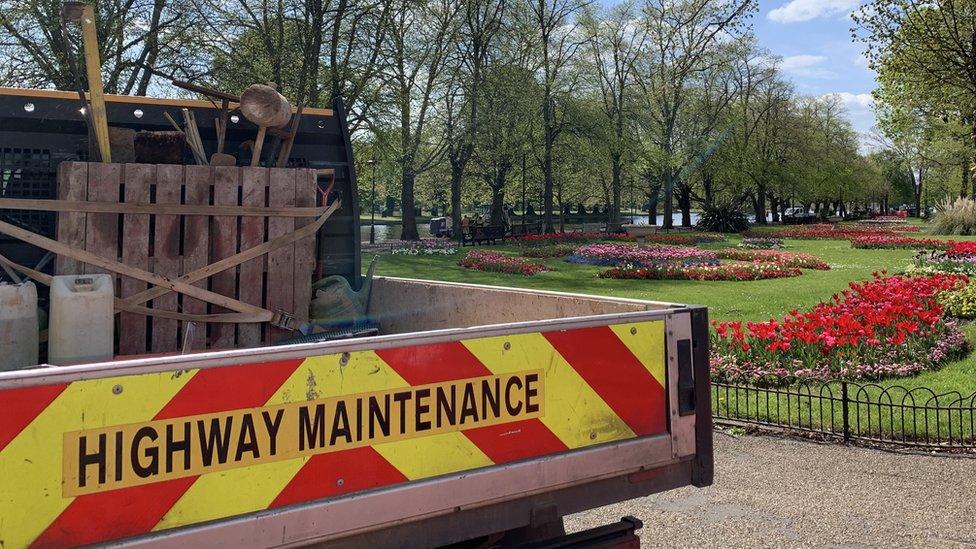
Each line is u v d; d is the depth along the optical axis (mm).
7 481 1622
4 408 1618
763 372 8734
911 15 20188
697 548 4516
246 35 25766
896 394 7902
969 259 21047
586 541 2654
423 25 38031
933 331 10008
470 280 21359
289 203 3393
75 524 1700
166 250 3141
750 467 6055
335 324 3779
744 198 65375
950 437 6453
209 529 1850
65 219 3006
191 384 1841
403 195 40594
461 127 39594
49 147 3619
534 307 3467
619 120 50344
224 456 1883
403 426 2148
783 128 65188
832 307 11805
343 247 4277
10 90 3574
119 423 1754
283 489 1959
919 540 4602
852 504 5215
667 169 54344
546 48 43938
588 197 67688
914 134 32781
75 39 20031
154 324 3074
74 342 2584
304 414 1993
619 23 51625
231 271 3250
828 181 76438
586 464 2490
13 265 2951
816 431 6930
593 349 2543
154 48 23297
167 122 3947
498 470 2305
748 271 21031
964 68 19891
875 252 30484
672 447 2707
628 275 21719
